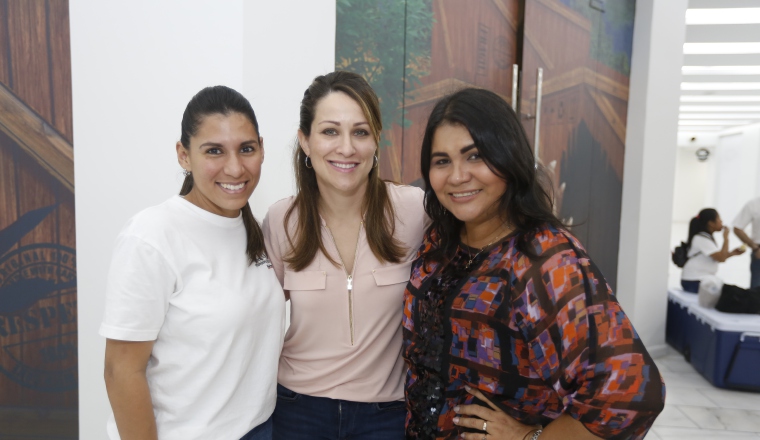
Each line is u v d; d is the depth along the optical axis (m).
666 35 4.22
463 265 1.14
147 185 2.06
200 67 1.98
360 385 1.33
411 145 2.80
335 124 1.22
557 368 0.91
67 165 2.07
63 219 2.10
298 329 1.34
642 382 0.83
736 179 13.94
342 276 1.32
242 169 1.10
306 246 1.32
